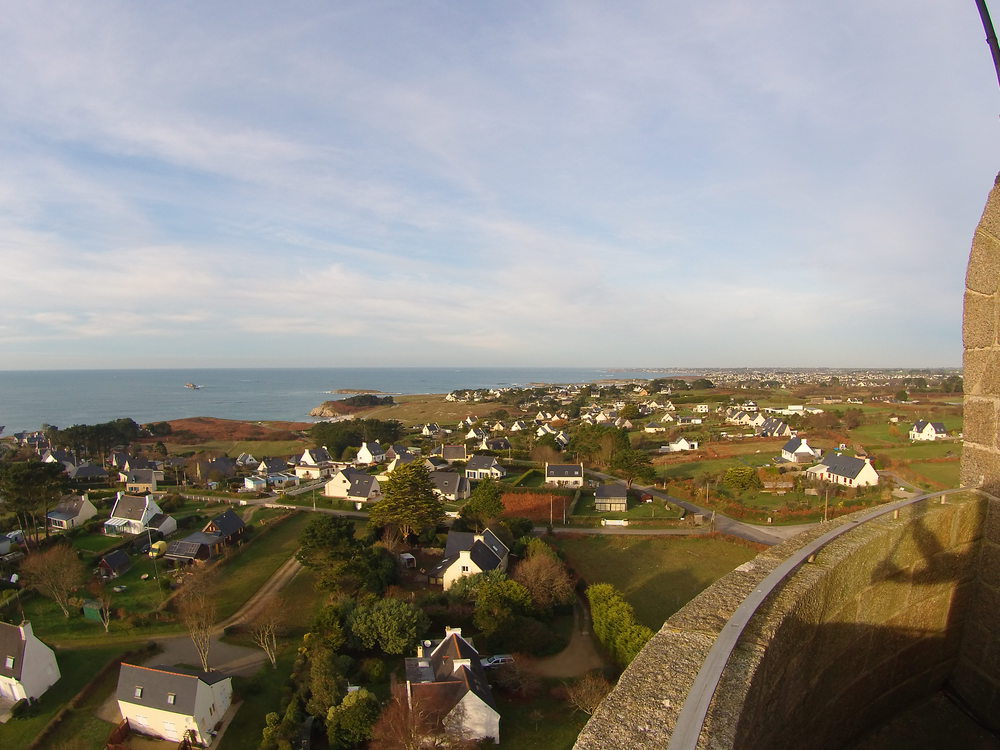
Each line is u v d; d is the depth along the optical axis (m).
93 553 45.22
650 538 46.56
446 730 21.70
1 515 53.81
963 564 5.63
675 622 4.02
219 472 77.12
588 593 32.69
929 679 5.69
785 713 3.87
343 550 35.19
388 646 28.25
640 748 2.82
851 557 4.67
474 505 47.16
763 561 4.92
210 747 23.45
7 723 24.78
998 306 5.37
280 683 27.50
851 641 4.81
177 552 43.28
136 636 32.06
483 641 29.98
